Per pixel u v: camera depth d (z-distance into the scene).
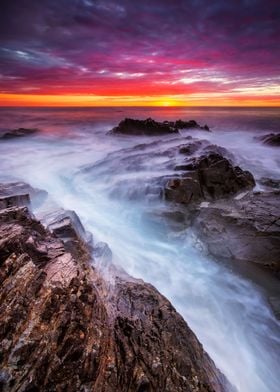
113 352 4.95
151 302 6.71
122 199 16.30
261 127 57.44
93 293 5.80
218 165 16.08
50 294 5.17
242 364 7.38
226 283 10.30
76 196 17.31
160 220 13.10
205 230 12.26
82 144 36.84
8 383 3.81
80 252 7.96
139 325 5.75
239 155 28.38
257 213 12.48
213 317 8.91
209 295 9.73
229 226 12.14
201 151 24.06
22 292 4.99
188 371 4.97
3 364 3.98
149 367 4.79
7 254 5.75
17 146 34.31
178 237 12.59
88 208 15.43
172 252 11.88
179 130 45.22
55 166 24.36
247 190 16.09
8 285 5.02
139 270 10.59
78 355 4.50
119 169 20.67
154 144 28.23
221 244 11.54
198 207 14.02
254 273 10.51
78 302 5.30
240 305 9.38
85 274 6.21
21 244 6.19
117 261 10.70
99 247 9.47
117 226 13.63
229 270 10.77
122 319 5.79
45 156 28.80
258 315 9.00
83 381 4.25
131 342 5.23
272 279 10.22
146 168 20.08
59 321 4.80
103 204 16.00
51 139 39.81
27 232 6.79
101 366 4.58
